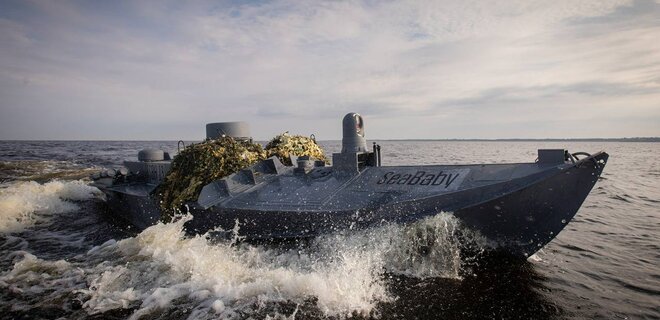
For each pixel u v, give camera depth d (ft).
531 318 15.69
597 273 20.56
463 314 15.99
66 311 17.95
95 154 165.48
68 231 34.86
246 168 28.89
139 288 20.21
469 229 20.35
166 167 39.04
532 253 20.68
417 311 16.29
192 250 23.95
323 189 25.14
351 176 25.75
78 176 74.64
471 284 18.62
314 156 37.09
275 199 25.14
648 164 113.50
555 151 19.17
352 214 21.74
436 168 23.53
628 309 16.43
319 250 21.91
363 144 27.43
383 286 18.51
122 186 41.50
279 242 23.15
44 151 197.88
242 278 20.03
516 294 17.72
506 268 20.38
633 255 23.80
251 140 38.40
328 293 17.87
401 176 24.00
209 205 25.53
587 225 32.19
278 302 17.43
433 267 20.12
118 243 28.22
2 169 88.07
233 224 24.93
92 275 22.44
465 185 21.03
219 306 17.26
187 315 16.81
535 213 19.40
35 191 50.49
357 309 16.55
